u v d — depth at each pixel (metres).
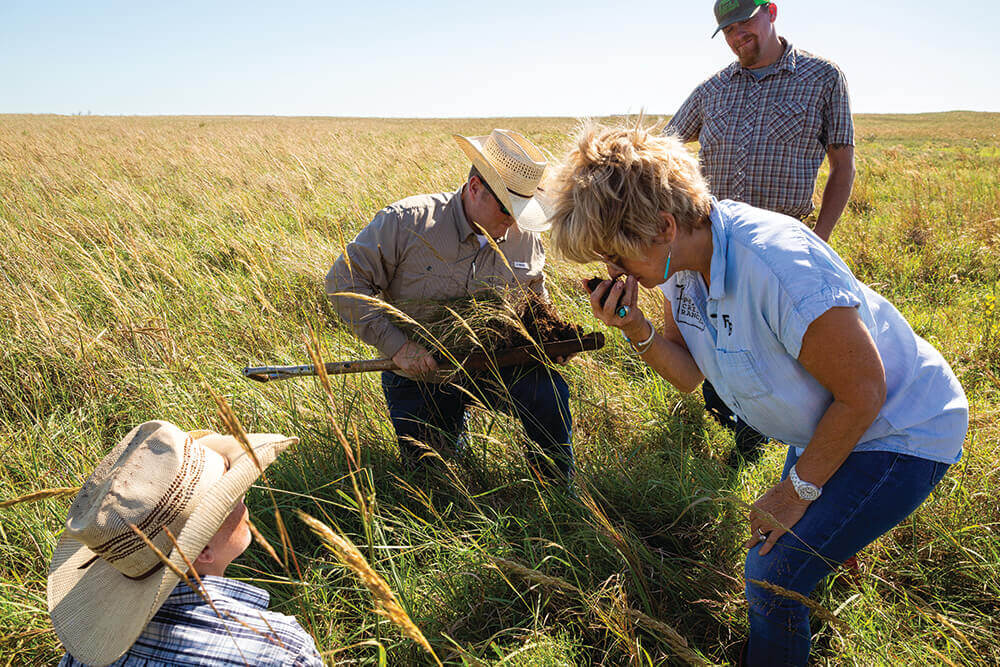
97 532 1.25
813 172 3.50
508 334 2.76
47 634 2.20
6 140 15.66
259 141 16.39
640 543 2.55
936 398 1.80
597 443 3.21
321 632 2.20
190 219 7.52
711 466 3.08
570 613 2.30
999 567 2.38
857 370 1.59
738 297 1.75
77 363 3.82
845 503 1.76
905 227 6.91
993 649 2.12
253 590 1.49
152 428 1.42
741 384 1.89
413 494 2.81
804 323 1.58
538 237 3.05
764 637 1.88
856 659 2.11
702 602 2.35
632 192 1.62
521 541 2.62
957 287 5.43
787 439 2.01
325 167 9.59
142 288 4.95
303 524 2.69
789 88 3.39
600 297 2.01
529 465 2.83
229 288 5.02
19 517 2.71
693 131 3.91
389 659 2.17
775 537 1.81
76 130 27.16
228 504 1.36
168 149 15.61
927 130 41.38
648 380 3.84
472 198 2.73
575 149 1.73
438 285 2.86
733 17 3.27
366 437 3.12
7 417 3.57
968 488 2.75
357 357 3.80
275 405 3.42
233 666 1.31
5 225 6.22
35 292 4.61
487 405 2.95
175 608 1.33
